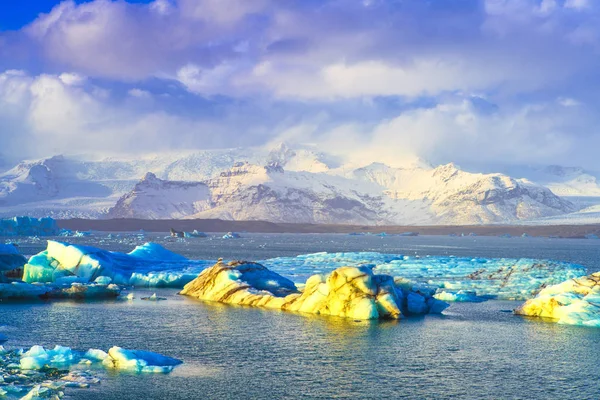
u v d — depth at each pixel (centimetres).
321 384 3088
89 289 5853
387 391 2989
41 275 6369
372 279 5050
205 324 4512
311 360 3525
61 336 4053
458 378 3209
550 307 4975
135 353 3391
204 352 3681
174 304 5472
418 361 3525
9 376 3028
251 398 2866
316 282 5181
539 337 4169
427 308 5238
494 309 5388
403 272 8050
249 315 4903
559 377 3238
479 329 4434
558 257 16400
